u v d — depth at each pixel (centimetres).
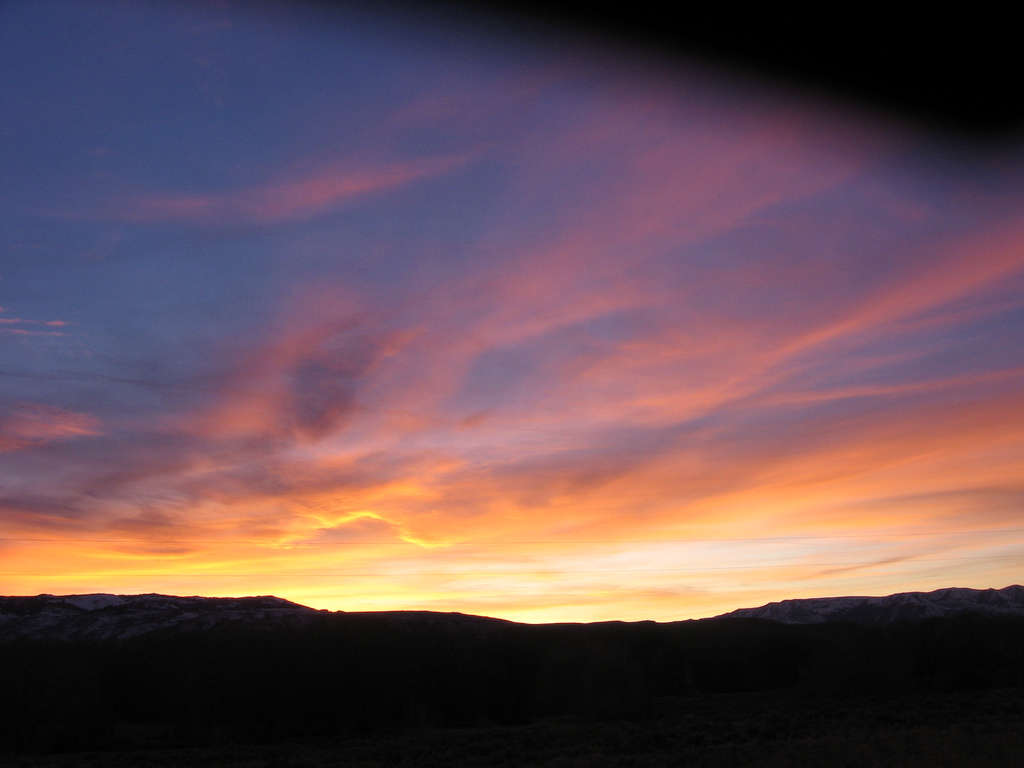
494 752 3525
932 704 4903
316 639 5672
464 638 6550
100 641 5919
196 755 3803
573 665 5869
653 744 3512
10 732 4225
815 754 2561
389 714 5397
